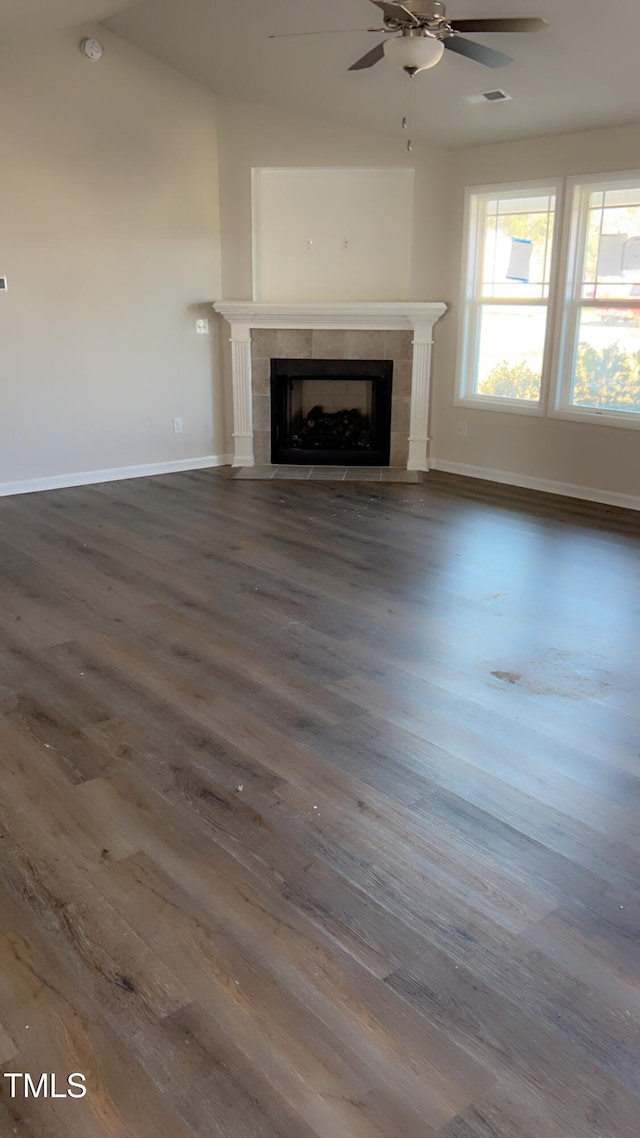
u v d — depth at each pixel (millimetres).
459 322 6500
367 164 6277
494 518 5496
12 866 2170
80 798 2451
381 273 6695
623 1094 1565
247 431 6891
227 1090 1568
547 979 1827
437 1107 1536
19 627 3639
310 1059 1631
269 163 6320
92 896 2066
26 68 5359
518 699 3055
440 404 6809
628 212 5430
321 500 5934
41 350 5875
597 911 2029
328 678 3201
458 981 1819
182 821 2352
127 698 3037
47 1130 1498
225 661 3342
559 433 6051
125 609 3855
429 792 2494
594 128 5348
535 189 5836
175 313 6461
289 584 4215
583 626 3725
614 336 5668
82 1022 1714
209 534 5062
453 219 6359
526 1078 1595
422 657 3393
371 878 2133
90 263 5945
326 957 1881
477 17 4141
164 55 5762
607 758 2682
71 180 5723
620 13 3896
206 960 1873
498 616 3830
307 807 2418
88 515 5445
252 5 4648
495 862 2197
